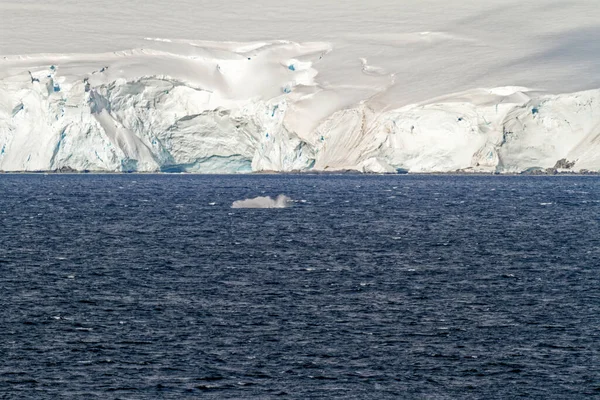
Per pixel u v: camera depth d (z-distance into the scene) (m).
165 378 127.88
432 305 170.88
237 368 132.00
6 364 133.00
